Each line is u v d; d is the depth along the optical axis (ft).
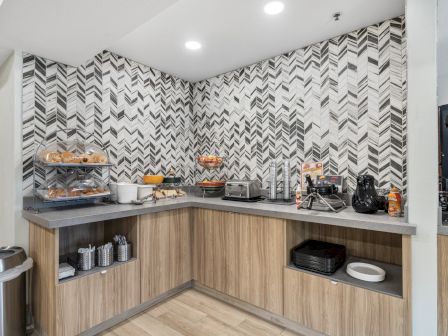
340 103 7.39
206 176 10.76
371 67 6.91
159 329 6.27
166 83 10.10
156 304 7.34
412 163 4.81
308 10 6.20
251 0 5.82
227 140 10.02
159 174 9.75
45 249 5.67
